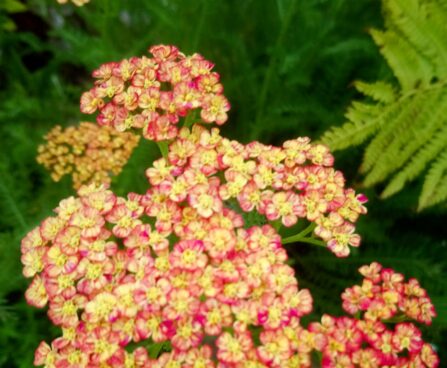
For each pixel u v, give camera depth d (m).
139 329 0.08
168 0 0.18
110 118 0.11
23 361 0.14
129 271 0.09
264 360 0.08
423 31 0.14
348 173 0.17
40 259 0.09
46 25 0.25
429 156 0.14
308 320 0.15
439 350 0.15
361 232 0.16
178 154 0.10
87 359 0.08
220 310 0.08
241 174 0.09
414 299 0.09
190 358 0.08
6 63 0.22
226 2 0.20
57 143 0.15
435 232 0.17
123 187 0.16
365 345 0.13
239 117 0.19
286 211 0.09
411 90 0.14
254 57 0.20
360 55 0.18
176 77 0.10
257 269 0.08
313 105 0.17
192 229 0.09
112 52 0.17
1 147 0.19
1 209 0.17
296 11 0.18
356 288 0.09
